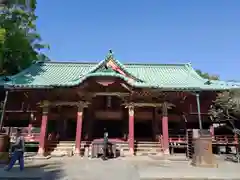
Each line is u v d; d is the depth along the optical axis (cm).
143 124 2664
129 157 1947
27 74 2620
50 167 1384
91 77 2170
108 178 1058
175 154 2170
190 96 2528
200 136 1545
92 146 1970
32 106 2528
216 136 2333
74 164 1530
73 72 2831
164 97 2325
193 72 2864
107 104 2506
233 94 2097
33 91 2319
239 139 2252
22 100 2550
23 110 2517
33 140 2220
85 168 1352
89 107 2561
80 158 1900
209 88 2227
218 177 1082
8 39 2789
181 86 2244
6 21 2750
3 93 2581
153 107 2527
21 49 2969
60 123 2539
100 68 2219
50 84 2162
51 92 2289
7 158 1553
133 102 2298
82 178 1057
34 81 2347
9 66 3117
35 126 2497
